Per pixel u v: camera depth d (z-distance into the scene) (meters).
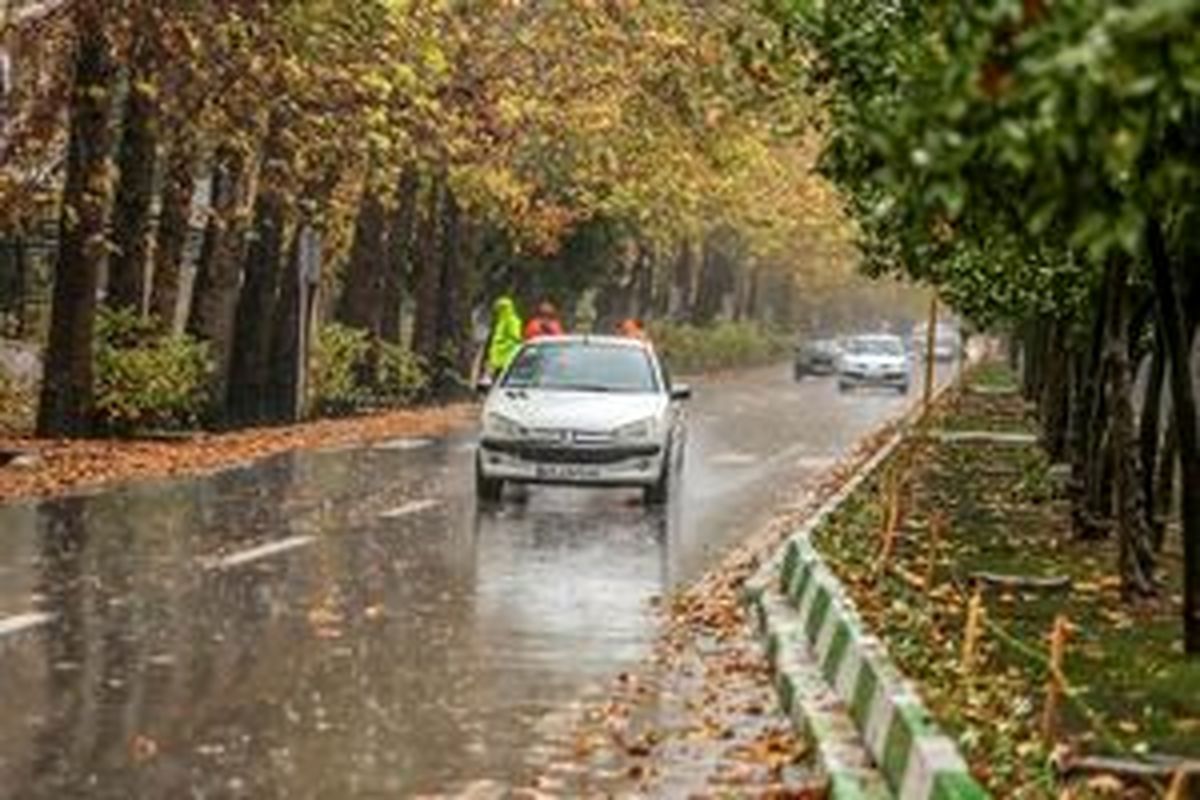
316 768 22.92
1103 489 47.88
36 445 67.31
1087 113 10.86
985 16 11.05
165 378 74.94
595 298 177.50
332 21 66.31
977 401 129.38
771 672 30.17
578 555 45.31
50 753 23.28
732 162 102.88
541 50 95.00
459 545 46.34
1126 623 34.59
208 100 69.56
